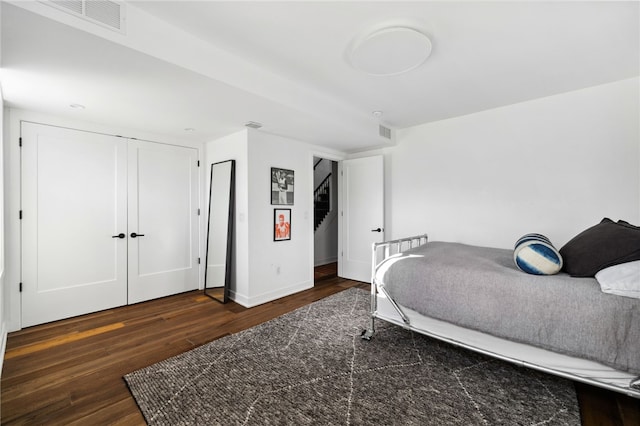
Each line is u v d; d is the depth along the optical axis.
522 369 2.02
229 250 3.54
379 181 4.24
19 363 2.09
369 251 4.39
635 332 1.39
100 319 2.94
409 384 1.85
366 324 2.81
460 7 1.66
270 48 2.09
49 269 2.83
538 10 1.68
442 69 2.40
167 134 3.61
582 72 2.45
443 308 1.96
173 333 2.61
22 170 2.67
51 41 1.55
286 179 3.82
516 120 3.15
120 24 1.60
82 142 3.03
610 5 1.63
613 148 2.63
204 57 1.99
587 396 1.72
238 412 1.58
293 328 2.71
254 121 3.04
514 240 3.18
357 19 1.77
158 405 1.64
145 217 3.52
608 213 2.66
